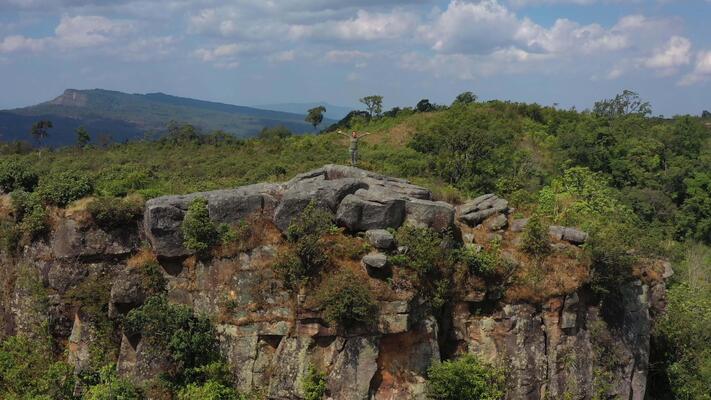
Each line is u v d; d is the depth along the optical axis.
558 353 19.12
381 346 17.28
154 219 19.48
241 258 18.86
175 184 30.50
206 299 19.17
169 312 18.28
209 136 94.75
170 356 18.12
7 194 24.97
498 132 67.69
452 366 17.34
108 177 30.14
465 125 70.44
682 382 23.42
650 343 23.88
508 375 18.56
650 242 23.66
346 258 17.92
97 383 20.02
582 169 40.69
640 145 67.19
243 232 19.06
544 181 51.69
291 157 64.62
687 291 31.77
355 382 16.86
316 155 64.69
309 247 17.55
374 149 67.06
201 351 18.09
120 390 17.97
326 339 17.34
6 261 23.81
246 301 18.41
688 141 73.31
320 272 17.66
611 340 20.05
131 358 19.67
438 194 25.66
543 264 19.39
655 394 23.92
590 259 19.56
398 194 19.98
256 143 84.31
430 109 93.06
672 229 53.91
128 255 21.73
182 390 17.73
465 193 41.91
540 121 80.94
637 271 21.17
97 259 21.70
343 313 16.61
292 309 17.80
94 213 21.36
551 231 20.59
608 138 67.06
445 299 18.66
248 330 18.19
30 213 23.00
